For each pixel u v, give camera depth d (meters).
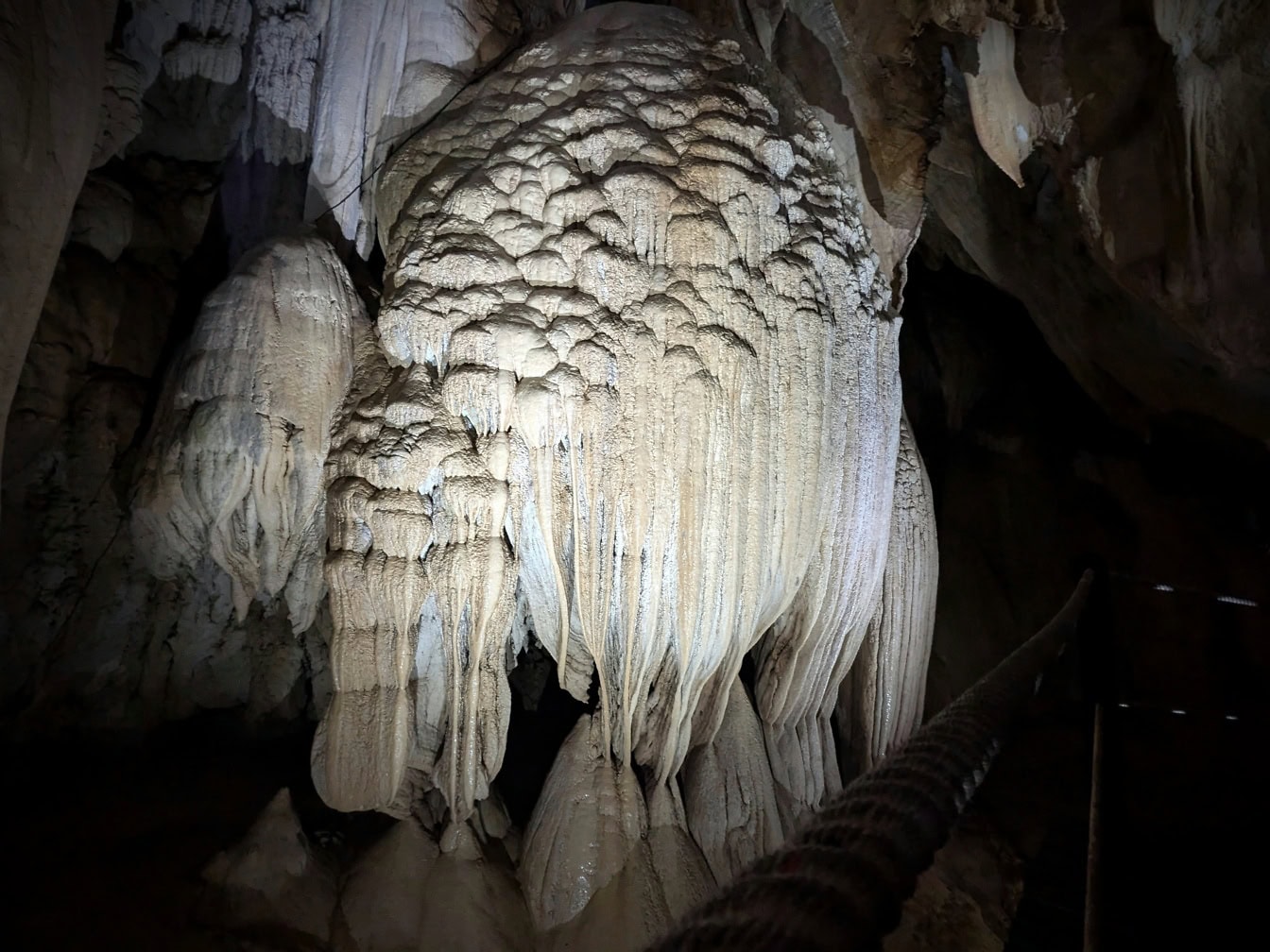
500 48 5.09
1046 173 6.34
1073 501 7.78
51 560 4.39
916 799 1.24
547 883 3.98
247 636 4.98
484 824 4.24
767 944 0.88
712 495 3.95
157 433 3.99
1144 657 6.87
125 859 3.67
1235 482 7.15
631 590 3.91
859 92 5.55
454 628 3.79
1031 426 8.20
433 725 4.20
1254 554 6.86
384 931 3.68
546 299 3.79
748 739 4.66
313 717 5.13
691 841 4.26
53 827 3.80
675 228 3.92
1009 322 8.65
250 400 3.85
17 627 4.31
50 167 3.55
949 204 7.39
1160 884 3.49
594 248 3.82
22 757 4.27
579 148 4.03
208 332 3.95
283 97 4.98
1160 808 4.34
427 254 3.89
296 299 4.00
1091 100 4.95
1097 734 2.99
